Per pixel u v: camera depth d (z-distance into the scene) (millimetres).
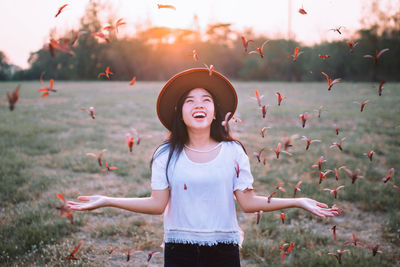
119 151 6883
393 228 3646
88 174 5523
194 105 2037
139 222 3799
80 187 4898
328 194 4492
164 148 2105
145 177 5387
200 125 2020
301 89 26016
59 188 4785
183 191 1970
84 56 41938
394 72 29266
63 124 10438
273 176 5258
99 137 8430
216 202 1970
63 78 42656
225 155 2039
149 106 16031
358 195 4469
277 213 3973
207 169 1978
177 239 1963
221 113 2203
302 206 1948
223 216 1985
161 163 2045
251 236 3494
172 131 2141
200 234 1936
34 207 3969
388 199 4289
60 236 3432
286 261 3084
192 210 1957
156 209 1997
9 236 3352
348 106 14828
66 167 5879
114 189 4859
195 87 2248
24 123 10016
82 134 8688
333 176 5238
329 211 1902
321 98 18844
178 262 1965
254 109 13938
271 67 44625
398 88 21406
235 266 2000
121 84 37250
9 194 4430
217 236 1955
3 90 22562
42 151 6812
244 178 2037
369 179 5160
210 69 2006
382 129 9188
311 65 18594
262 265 3006
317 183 4852
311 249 3195
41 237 3260
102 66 44375
